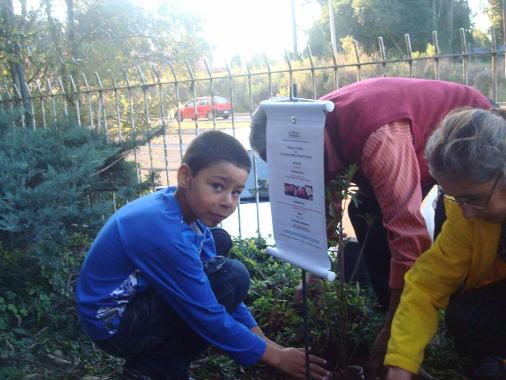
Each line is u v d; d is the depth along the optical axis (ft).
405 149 8.27
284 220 7.95
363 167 8.39
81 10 30.42
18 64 22.54
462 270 7.34
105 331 7.79
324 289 9.16
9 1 22.95
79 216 11.84
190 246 7.62
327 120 8.61
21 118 18.98
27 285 11.51
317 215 7.29
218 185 7.38
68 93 20.18
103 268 7.71
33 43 26.55
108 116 25.39
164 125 16.31
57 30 27.71
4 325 10.23
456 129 5.95
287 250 8.06
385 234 10.21
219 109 29.78
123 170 15.19
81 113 25.03
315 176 7.16
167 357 8.21
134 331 7.86
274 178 7.95
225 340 7.76
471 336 7.93
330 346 9.52
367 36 115.65
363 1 112.37
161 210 7.63
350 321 9.86
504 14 12.98
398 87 8.77
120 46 31.45
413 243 7.95
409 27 110.83
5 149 12.65
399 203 8.02
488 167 5.80
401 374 7.07
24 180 11.39
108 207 12.32
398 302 8.25
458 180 5.99
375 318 9.75
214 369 9.66
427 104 8.85
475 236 7.00
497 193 6.05
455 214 7.12
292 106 7.30
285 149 7.61
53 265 11.06
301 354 8.27
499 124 5.89
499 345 7.95
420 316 7.25
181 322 8.07
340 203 8.12
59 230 11.35
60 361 9.79
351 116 8.36
